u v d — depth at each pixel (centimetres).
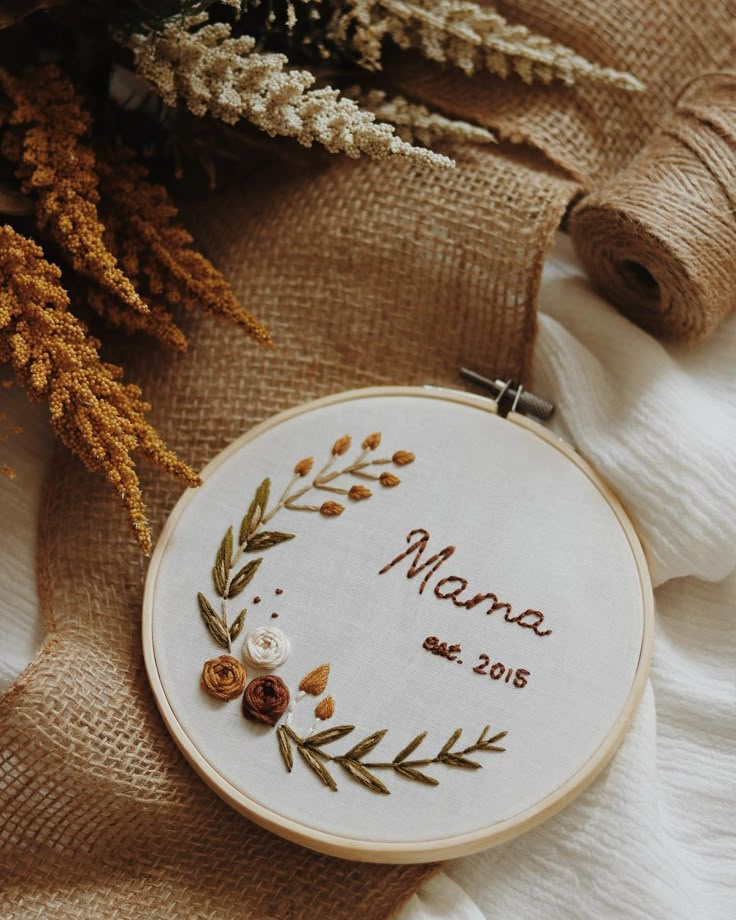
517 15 55
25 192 48
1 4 46
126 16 48
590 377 53
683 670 51
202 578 49
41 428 53
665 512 50
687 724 51
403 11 51
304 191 54
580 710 47
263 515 50
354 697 48
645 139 55
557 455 51
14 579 51
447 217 53
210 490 51
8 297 45
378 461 51
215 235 54
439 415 51
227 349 53
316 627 49
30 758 47
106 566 51
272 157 55
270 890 48
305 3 51
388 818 46
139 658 50
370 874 48
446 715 47
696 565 50
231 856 48
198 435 52
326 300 53
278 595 49
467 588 49
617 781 48
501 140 55
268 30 51
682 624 52
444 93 54
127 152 50
